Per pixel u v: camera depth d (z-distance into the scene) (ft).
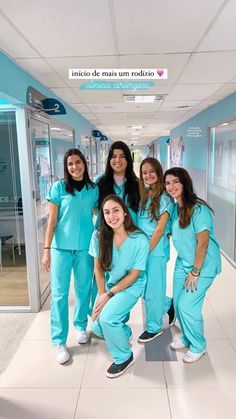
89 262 7.62
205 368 6.88
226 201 15.01
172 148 33.19
